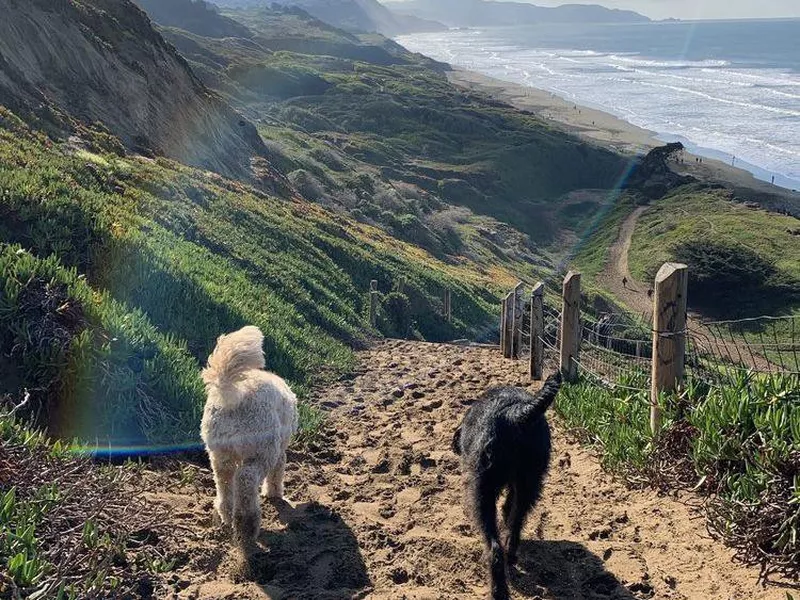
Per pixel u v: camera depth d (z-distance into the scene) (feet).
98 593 13.76
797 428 16.89
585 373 32.17
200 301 37.24
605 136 343.67
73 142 65.82
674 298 21.72
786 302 160.04
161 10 588.91
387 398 34.50
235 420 17.31
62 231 33.14
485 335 83.61
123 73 94.73
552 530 18.66
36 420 21.63
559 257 211.41
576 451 24.77
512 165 287.28
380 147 284.61
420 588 15.66
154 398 24.61
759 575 14.82
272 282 51.93
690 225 205.16
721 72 601.21
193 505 19.47
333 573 16.42
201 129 106.63
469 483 16.42
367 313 64.54
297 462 24.70
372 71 488.44
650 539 17.57
